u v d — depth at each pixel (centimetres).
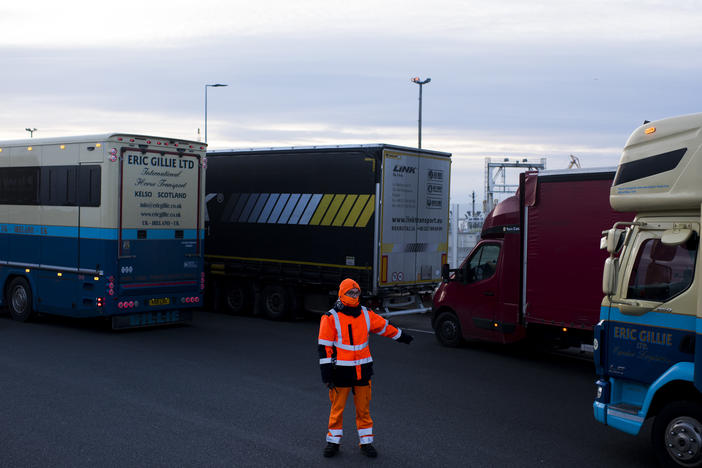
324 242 1463
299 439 695
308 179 1498
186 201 1389
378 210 1370
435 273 1500
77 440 678
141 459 627
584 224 1028
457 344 1259
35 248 1402
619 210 659
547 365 1131
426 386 948
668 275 620
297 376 983
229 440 687
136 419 754
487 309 1192
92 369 1002
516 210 1149
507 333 1157
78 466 607
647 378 629
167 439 686
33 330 1353
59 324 1445
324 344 635
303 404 830
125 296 1293
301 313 1577
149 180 1323
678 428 591
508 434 732
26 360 1058
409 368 1072
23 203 1422
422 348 1257
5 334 1301
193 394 869
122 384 913
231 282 1680
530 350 1256
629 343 642
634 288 644
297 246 1516
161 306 1355
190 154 1391
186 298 1396
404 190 1421
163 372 993
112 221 1269
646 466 641
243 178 1634
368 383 647
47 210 1372
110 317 1394
